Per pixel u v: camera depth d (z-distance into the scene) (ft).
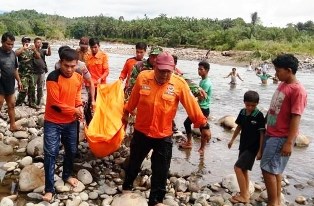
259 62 130.52
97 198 17.10
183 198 17.74
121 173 19.61
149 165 20.47
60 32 301.43
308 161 24.90
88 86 20.62
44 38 284.82
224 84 68.64
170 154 15.55
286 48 157.38
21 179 17.15
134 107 16.08
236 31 197.26
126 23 315.99
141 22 301.22
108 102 21.59
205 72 24.53
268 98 52.85
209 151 25.48
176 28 257.75
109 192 17.60
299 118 14.98
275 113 15.62
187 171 20.88
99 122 20.18
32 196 16.49
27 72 31.99
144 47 24.64
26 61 31.81
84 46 25.80
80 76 16.65
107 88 22.54
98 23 329.31
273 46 160.66
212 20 287.89
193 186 18.85
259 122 17.02
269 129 15.93
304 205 17.83
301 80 82.28
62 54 15.71
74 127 17.02
